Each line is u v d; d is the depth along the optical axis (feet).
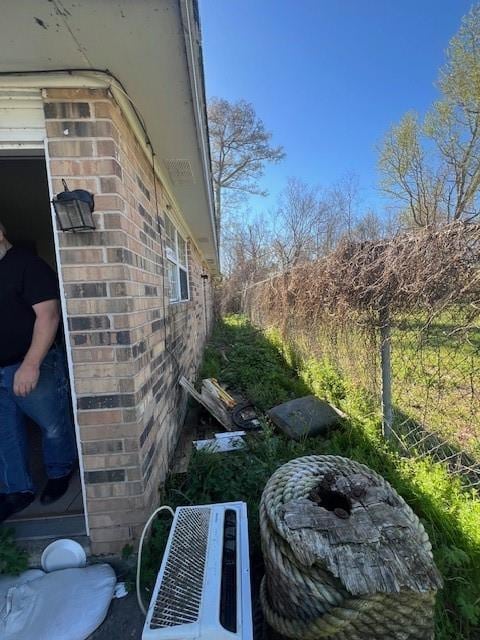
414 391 9.21
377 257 9.18
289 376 18.02
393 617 3.40
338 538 3.69
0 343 6.33
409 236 8.03
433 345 7.52
